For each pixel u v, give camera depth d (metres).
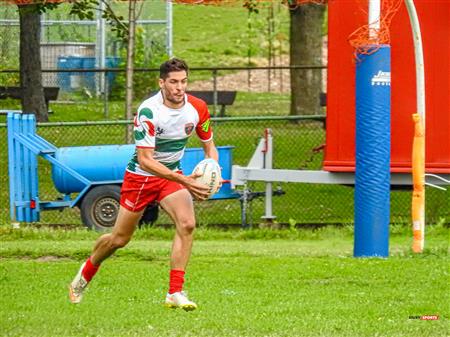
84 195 48.84
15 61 86.62
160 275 32.91
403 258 36.44
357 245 37.62
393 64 46.88
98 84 98.06
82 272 26.23
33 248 39.00
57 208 49.47
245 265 34.59
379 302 28.64
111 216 48.72
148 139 24.41
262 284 31.47
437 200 53.69
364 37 37.50
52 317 26.58
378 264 34.53
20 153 49.31
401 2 42.28
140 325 25.73
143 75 98.44
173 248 24.61
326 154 47.59
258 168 49.66
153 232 45.78
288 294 29.81
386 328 25.36
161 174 24.34
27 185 49.50
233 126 72.31
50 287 30.86
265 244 42.84
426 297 29.23
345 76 46.97
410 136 47.06
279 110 92.19
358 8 46.44
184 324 25.73
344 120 47.22
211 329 25.23
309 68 73.25
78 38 99.88
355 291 30.31
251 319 26.31
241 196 49.75
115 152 48.78
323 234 46.38
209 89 107.25
